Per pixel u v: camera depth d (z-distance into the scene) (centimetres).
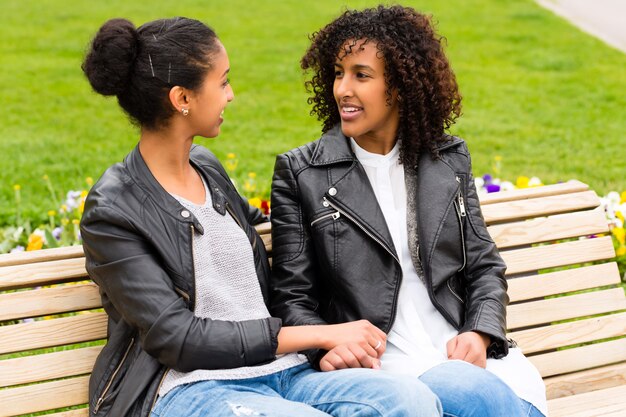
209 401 276
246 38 1380
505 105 1041
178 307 281
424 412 265
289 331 297
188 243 291
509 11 1594
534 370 317
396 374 279
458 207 334
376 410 268
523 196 378
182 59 290
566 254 375
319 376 290
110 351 294
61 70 1192
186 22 295
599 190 716
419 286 329
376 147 339
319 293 331
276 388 297
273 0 1683
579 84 1139
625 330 375
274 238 332
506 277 375
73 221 508
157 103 292
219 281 299
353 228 323
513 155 840
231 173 764
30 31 1406
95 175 777
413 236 330
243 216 320
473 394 280
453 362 293
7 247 541
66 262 315
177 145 300
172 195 296
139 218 286
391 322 317
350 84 326
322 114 357
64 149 860
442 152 342
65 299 314
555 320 370
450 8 1614
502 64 1243
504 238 370
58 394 310
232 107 1027
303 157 334
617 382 371
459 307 329
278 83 1136
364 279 319
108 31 289
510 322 365
